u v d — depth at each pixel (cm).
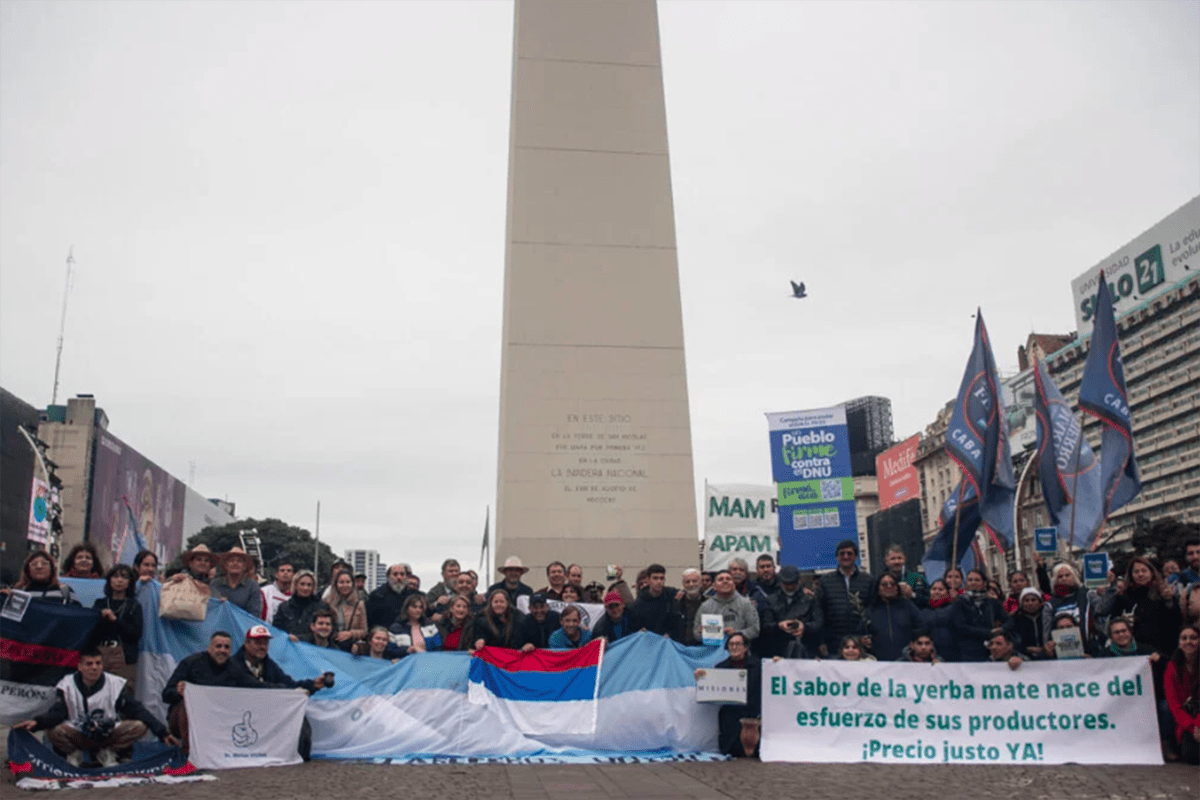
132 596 1245
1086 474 1931
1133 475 1806
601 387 2234
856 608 1405
